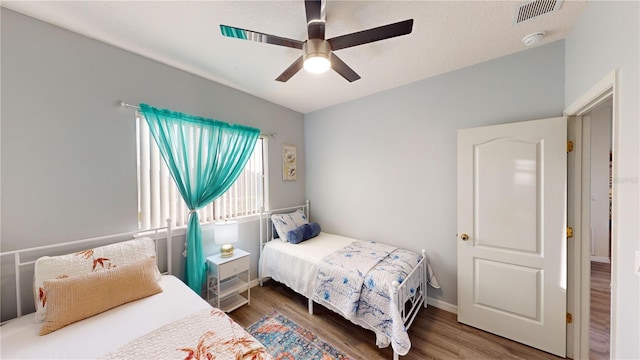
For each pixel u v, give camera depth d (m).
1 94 1.43
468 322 2.12
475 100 2.16
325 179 3.36
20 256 1.49
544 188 1.79
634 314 0.96
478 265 2.08
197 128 2.33
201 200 2.32
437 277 2.42
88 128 1.73
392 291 1.69
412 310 2.09
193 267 2.18
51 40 1.58
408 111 2.55
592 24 1.34
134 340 1.17
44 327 1.23
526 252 1.87
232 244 2.67
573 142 1.76
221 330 1.25
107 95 1.81
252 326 2.13
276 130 3.16
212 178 2.38
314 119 3.47
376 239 2.86
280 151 3.23
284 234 2.87
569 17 1.53
